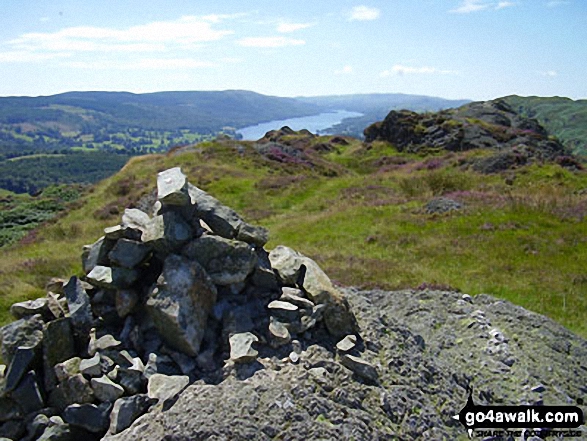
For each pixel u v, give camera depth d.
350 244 5.09
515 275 3.90
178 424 1.43
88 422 1.54
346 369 1.74
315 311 1.90
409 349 2.04
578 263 4.09
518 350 2.37
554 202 5.75
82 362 1.63
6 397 1.59
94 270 1.85
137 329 1.76
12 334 1.67
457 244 4.71
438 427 1.68
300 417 1.48
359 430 1.51
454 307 2.91
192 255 1.85
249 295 1.96
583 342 2.60
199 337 1.72
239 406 1.48
